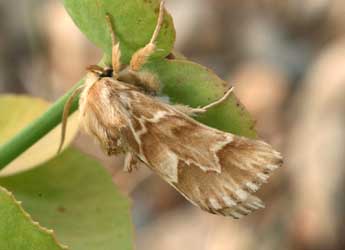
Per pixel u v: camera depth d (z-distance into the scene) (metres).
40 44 0.28
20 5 0.29
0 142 0.13
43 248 0.11
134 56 0.12
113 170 0.25
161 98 0.12
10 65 0.29
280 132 0.26
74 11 0.12
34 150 0.13
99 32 0.12
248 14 0.30
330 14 0.28
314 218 0.23
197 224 0.26
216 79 0.12
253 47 0.29
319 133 0.24
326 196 0.24
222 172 0.12
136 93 0.12
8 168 0.13
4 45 0.29
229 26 0.30
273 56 0.29
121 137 0.12
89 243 0.13
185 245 0.25
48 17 0.29
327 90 0.25
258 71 0.29
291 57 0.28
